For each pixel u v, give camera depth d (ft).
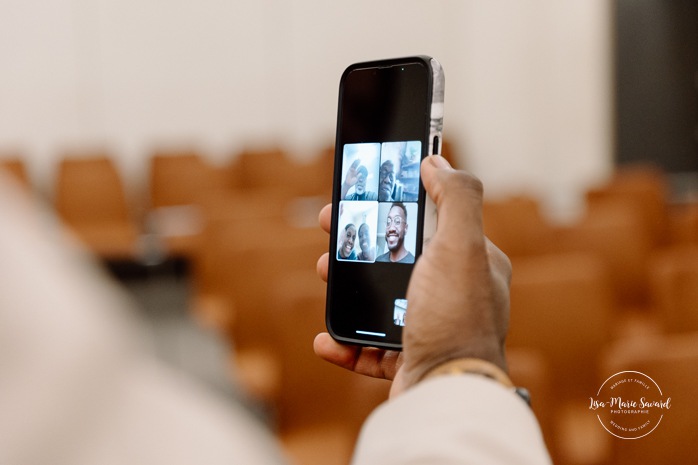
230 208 17.48
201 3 28.43
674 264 9.61
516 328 9.24
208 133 28.76
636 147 29.14
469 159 29.81
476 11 29.50
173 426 0.75
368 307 2.74
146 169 26.55
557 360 9.25
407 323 1.79
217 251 14.05
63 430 0.68
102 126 27.89
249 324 11.45
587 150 29.12
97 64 27.73
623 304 13.25
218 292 14.05
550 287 9.26
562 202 29.27
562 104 29.14
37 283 0.68
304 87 29.45
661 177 27.30
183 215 22.09
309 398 9.15
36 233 0.70
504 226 14.66
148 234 22.17
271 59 29.17
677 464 6.97
